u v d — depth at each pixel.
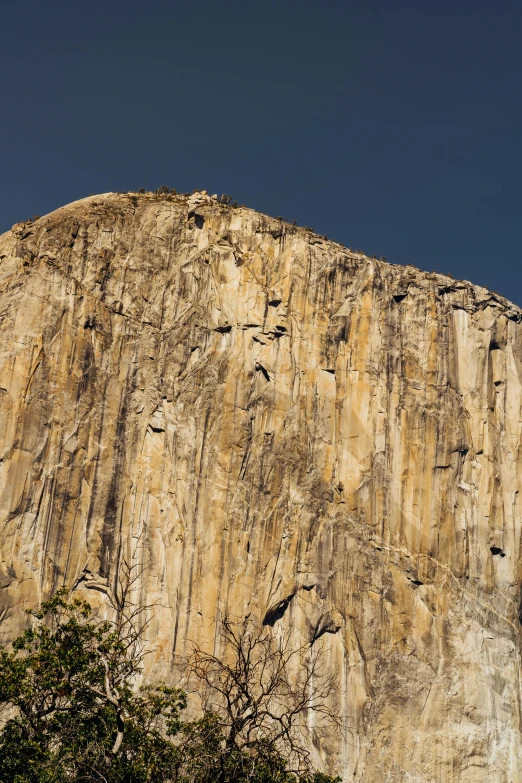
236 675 38.88
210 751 38.69
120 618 42.88
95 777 38.84
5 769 40.56
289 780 41.53
